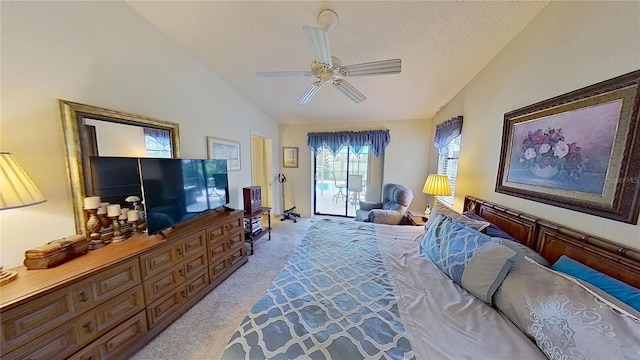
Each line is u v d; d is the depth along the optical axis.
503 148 1.84
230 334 1.69
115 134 1.76
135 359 1.47
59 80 1.43
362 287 1.34
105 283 1.32
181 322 1.81
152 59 2.05
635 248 0.94
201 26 2.07
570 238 1.21
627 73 0.96
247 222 3.22
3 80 1.21
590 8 1.14
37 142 1.35
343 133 4.38
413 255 1.79
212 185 2.53
